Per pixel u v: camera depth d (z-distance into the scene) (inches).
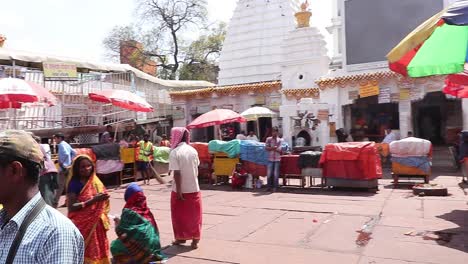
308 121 644.7
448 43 233.5
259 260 206.7
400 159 434.3
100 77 703.7
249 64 955.3
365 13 637.3
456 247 218.5
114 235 267.6
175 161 227.5
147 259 172.1
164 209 354.3
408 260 200.2
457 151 557.9
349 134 660.1
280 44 925.8
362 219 289.9
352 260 202.5
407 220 281.4
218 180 515.5
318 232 258.7
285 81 757.9
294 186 463.2
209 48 1384.1
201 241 244.5
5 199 71.5
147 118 845.8
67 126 596.4
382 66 622.2
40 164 74.7
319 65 731.4
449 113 866.8
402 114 605.6
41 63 597.0
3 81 411.5
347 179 418.3
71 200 169.8
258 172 464.4
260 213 322.3
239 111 826.8
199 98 868.0
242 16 983.0
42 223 68.7
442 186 392.8
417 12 595.8
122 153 522.3
